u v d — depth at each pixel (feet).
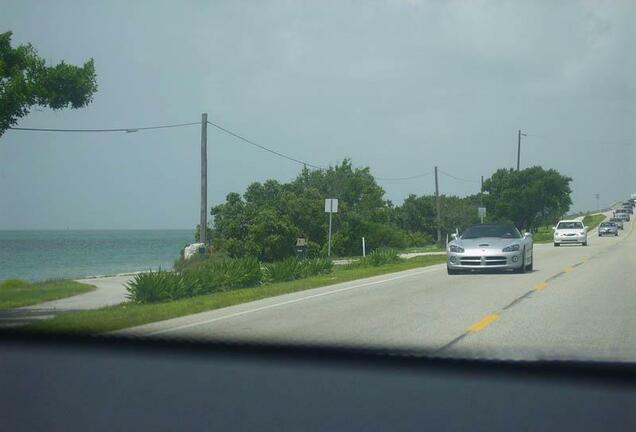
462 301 50.42
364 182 196.65
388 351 33.04
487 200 266.77
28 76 50.65
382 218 184.44
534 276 69.41
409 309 46.91
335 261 126.31
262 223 136.36
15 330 39.11
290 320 43.09
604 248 134.41
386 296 54.90
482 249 71.61
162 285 56.18
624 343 34.22
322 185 190.08
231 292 60.59
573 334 36.65
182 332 38.88
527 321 40.93
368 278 73.15
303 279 73.72
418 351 32.71
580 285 60.54
